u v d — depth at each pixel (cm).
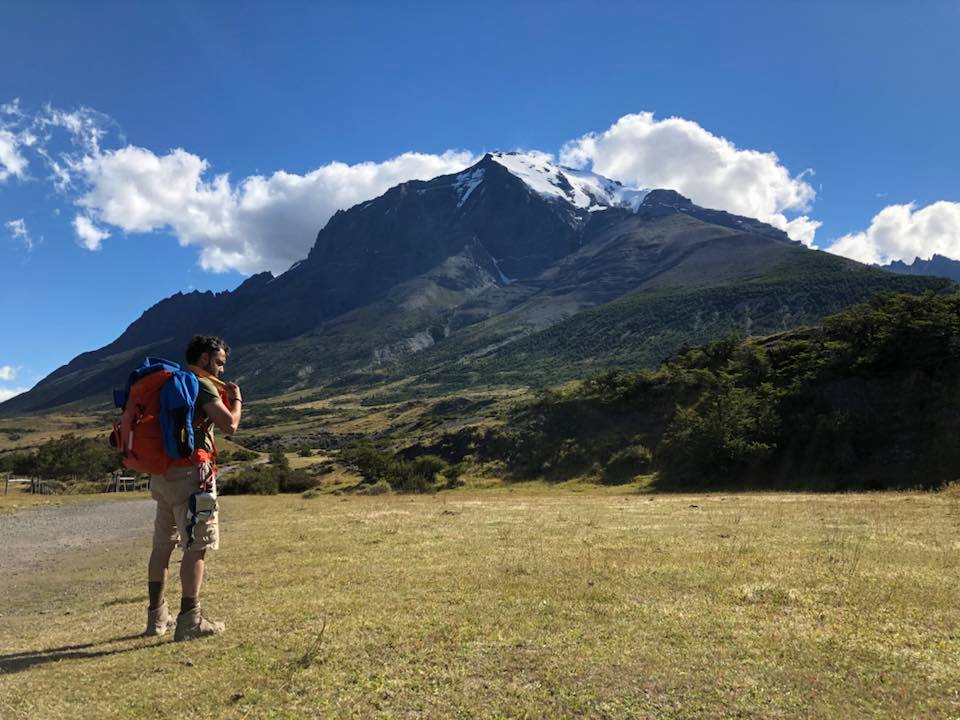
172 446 438
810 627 435
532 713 299
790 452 3712
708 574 626
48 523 1773
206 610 527
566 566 687
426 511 1659
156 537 471
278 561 816
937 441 3341
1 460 6581
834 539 900
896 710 299
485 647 397
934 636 415
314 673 356
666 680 336
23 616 588
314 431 18262
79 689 344
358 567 732
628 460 4375
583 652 383
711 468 3872
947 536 922
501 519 1348
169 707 315
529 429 5250
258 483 4659
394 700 317
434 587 588
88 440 6788
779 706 304
